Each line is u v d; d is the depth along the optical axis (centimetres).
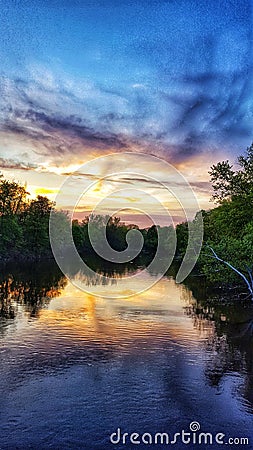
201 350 1365
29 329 1630
